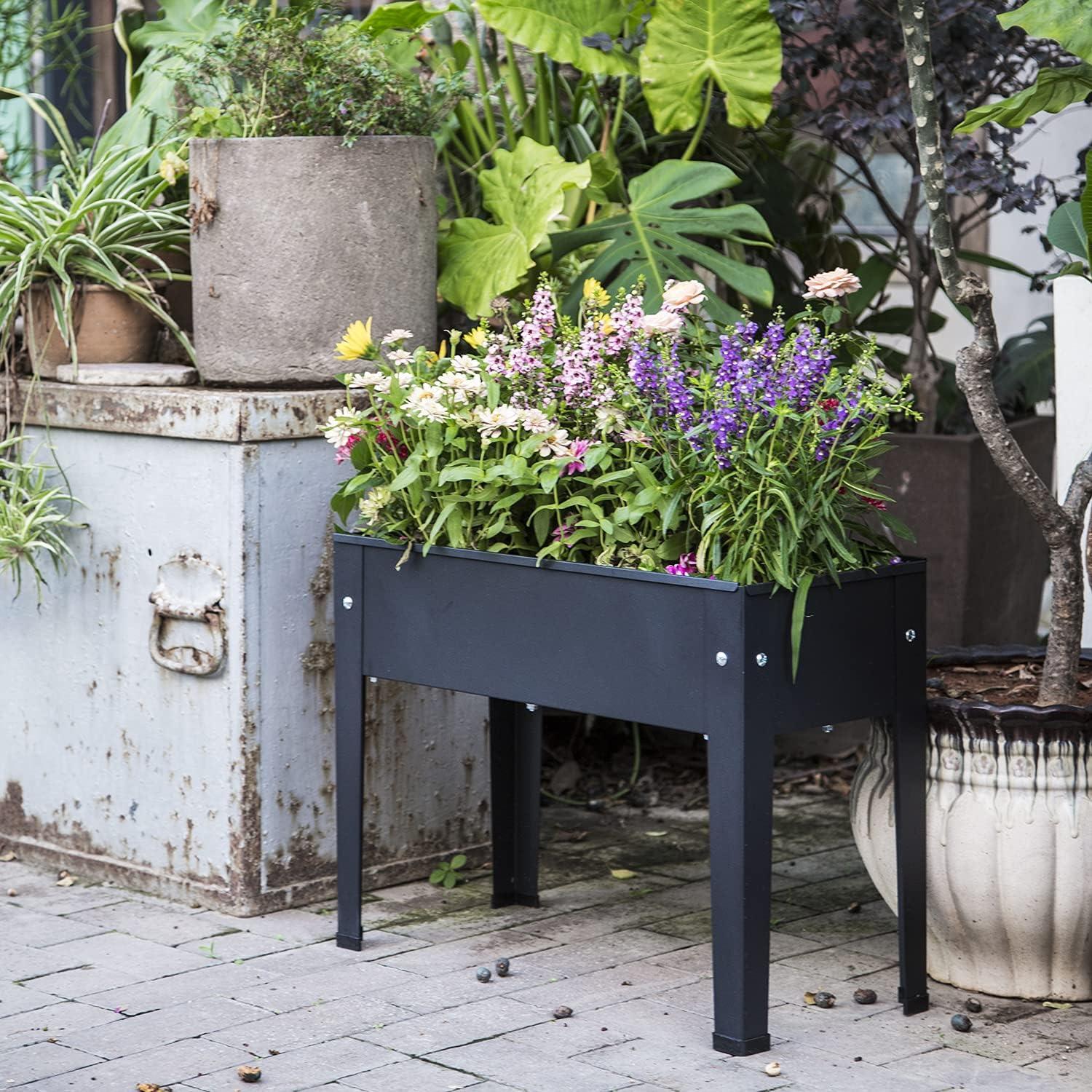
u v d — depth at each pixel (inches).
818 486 118.5
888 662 124.4
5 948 142.0
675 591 118.9
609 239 168.6
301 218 149.8
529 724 151.0
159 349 171.8
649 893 157.2
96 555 155.4
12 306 154.6
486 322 142.8
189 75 161.9
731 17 172.4
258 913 149.9
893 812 130.1
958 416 218.7
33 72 225.6
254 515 145.5
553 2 171.9
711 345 140.3
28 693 163.5
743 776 116.3
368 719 154.9
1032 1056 119.7
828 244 218.5
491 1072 116.8
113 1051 120.6
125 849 157.6
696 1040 122.3
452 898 155.6
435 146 159.5
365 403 150.9
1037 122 263.3
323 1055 119.7
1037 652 144.4
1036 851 124.3
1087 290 164.2
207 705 149.1
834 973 136.3
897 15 180.2
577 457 126.2
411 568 135.2
